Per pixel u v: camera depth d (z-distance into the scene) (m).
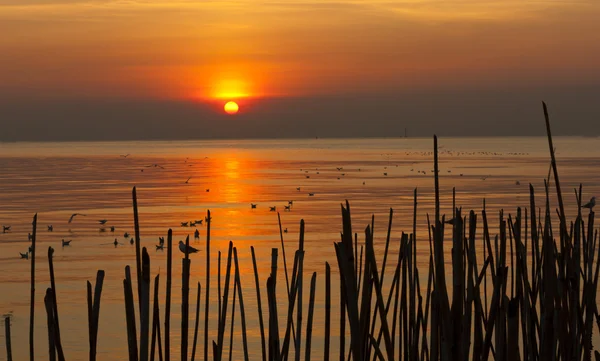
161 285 30.88
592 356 12.47
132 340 5.30
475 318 6.04
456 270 5.59
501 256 5.98
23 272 40.50
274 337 5.87
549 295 5.76
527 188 93.94
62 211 76.50
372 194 89.44
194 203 82.94
